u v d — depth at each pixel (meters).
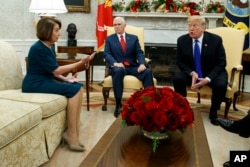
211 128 3.27
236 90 3.60
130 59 3.86
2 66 2.75
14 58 2.94
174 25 5.37
